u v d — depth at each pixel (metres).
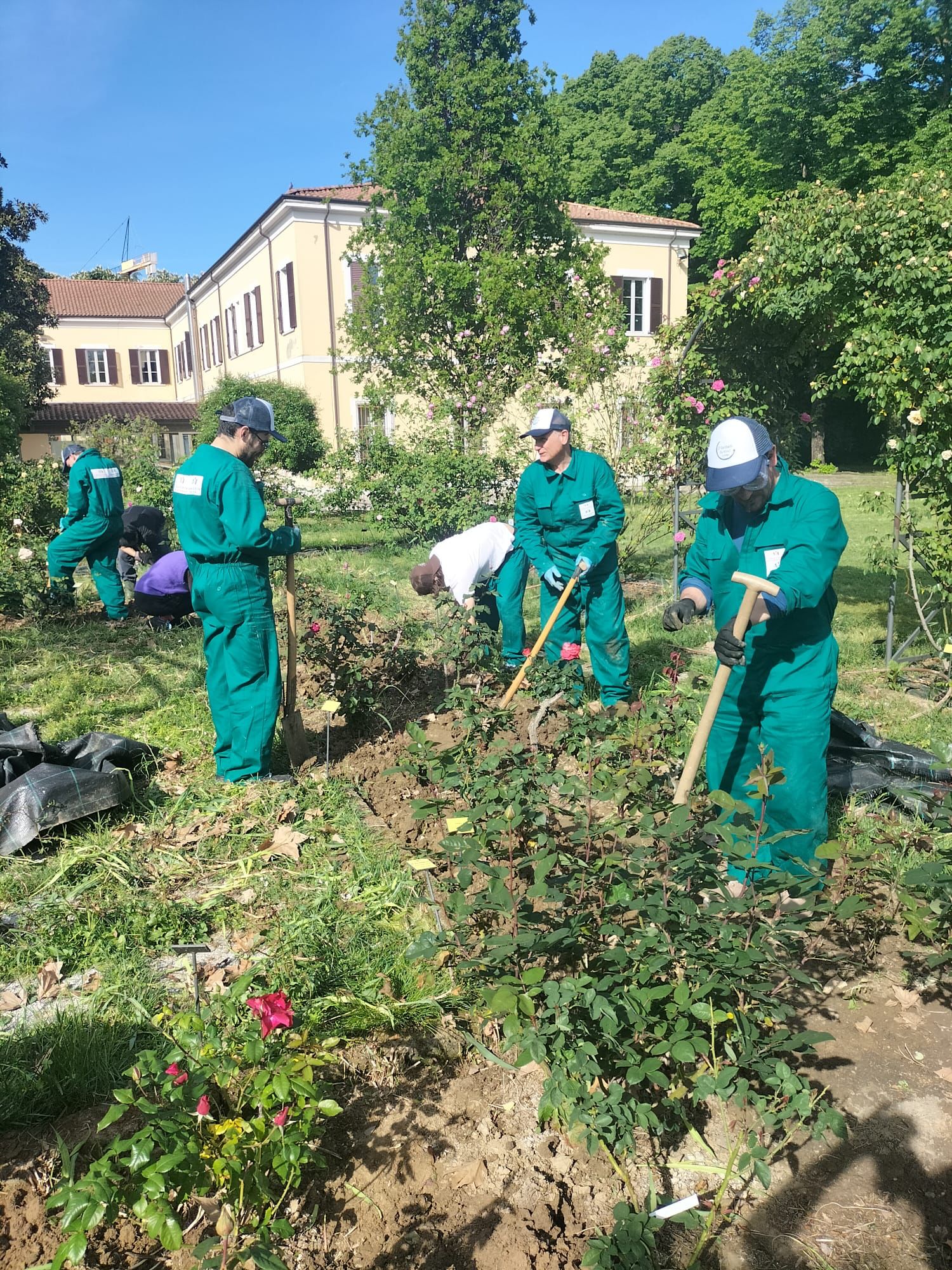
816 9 30.70
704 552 3.65
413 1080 2.77
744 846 2.62
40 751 4.66
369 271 16.72
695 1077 2.53
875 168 29.22
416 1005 3.04
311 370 24.55
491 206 15.67
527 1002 2.36
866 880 3.44
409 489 14.17
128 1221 2.29
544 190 15.64
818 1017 3.03
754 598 3.07
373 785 4.94
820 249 6.09
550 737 5.10
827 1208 2.32
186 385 40.12
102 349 40.75
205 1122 2.10
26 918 3.60
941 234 5.66
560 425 5.45
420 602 9.76
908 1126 2.56
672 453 9.08
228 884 3.89
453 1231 2.26
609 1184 2.40
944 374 5.75
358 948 3.37
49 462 13.73
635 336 27.12
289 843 4.18
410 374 15.98
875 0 29.03
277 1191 2.33
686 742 4.75
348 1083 2.75
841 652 7.24
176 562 8.80
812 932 3.16
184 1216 2.29
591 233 26.12
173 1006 3.10
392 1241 2.24
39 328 32.50
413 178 15.52
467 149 15.51
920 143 28.58
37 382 31.27
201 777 5.00
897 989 3.15
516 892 3.25
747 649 3.51
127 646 8.02
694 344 8.58
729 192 31.38
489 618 6.68
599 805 4.11
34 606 9.19
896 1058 2.83
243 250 28.08
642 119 35.16
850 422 33.19
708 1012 2.36
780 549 3.31
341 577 10.60
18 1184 2.40
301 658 5.75
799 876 3.13
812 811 3.48
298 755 5.17
